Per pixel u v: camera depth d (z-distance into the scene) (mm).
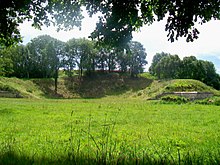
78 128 15922
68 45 100188
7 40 9180
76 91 96375
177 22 7195
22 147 8539
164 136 13305
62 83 100062
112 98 87062
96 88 100062
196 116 24766
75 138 11977
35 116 23000
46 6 8117
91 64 109438
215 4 6789
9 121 19391
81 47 102000
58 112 27250
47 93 89625
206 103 44875
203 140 11984
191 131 15469
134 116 24203
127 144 10438
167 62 108000
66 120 20266
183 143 11086
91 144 10391
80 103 46938
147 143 10984
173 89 80562
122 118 22188
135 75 116062
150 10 8016
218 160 6043
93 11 7816
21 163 5504
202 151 8648
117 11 7500
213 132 15031
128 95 92625
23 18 8250
